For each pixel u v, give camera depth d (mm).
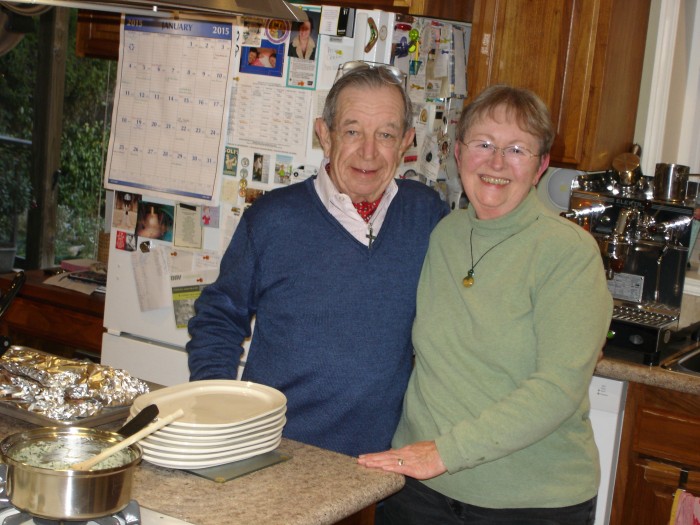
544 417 1595
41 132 4629
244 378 1963
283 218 1880
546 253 1714
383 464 1563
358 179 1843
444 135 2789
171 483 1421
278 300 1875
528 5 2848
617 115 2994
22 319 3350
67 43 4609
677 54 3160
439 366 1784
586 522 1779
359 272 1852
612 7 2738
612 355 2660
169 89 2764
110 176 2902
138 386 1724
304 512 1340
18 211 4781
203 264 2807
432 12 2693
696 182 3061
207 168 2730
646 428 2594
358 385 1832
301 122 2568
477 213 1830
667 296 2879
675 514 2561
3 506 1235
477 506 1771
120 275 2988
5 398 1638
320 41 2514
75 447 1362
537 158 1775
